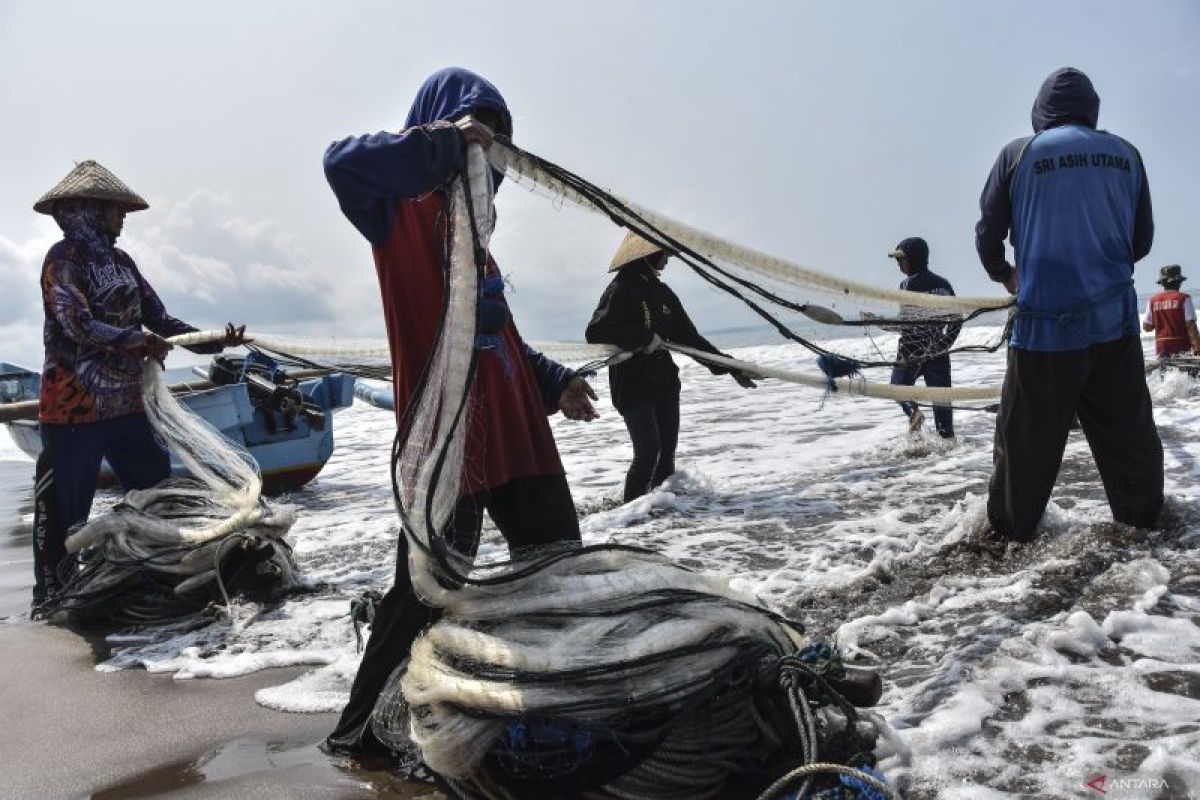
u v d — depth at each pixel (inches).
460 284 99.3
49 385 200.4
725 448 365.1
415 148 97.1
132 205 205.5
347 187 100.5
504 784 96.7
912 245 332.2
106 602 187.2
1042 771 99.1
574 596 98.9
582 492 300.4
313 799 106.3
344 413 711.7
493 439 108.4
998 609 146.9
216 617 183.2
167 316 214.5
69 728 134.4
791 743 97.1
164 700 142.6
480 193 99.7
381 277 110.0
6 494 448.5
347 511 306.3
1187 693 114.4
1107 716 110.2
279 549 196.9
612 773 94.2
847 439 364.2
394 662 114.7
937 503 234.1
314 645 162.6
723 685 95.3
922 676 125.9
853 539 205.8
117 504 196.7
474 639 97.7
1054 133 175.2
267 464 339.0
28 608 210.5
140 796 111.2
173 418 199.5
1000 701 115.6
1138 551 168.7
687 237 126.0
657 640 94.0
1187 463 244.7
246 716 133.6
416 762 110.6
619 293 255.0
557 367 124.2
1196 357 395.9
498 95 109.3
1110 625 133.7
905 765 101.5
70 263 196.7
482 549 221.6
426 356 108.3
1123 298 171.5
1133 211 175.8
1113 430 176.2
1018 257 175.5
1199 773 95.8
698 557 202.4
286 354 182.5
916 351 261.1
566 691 92.7
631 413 261.4
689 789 95.4
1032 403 174.6
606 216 119.4
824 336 175.6
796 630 109.0
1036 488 176.7
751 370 188.2
